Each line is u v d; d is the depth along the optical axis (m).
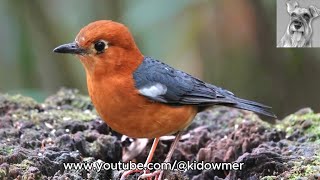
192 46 14.70
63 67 15.84
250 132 11.35
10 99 12.52
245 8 14.64
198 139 11.37
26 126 11.37
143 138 10.59
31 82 15.62
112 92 9.71
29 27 15.38
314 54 15.44
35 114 11.99
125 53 9.79
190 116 10.43
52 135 11.11
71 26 15.70
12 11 15.09
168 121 10.08
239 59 14.97
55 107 12.84
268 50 15.07
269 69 15.20
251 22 14.70
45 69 15.79
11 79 15.42
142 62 10.10
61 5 15.68
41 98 15.01
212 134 11.72
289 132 11.56
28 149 10.21
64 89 13.88
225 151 10.84
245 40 14.76
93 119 12.07
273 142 11.01
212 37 14.80
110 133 11.73
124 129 10.09
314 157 9.90
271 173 9.71
